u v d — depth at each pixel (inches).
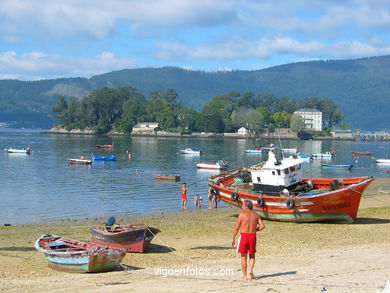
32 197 1900.8
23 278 728.3
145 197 1927.9
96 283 670.5
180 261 836.0
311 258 794.8
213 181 1519.4
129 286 642.2
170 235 1105.4
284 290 574.2
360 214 1401.3
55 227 1267.2
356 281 613.6
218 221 1330.0
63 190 2118.6
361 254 823.7
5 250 958.4
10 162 3595.0
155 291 604.4
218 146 6510.8
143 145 6515.8
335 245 959.0
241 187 1411.2
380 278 630.5
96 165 3479.3
